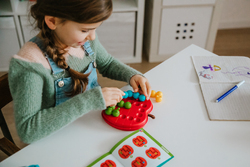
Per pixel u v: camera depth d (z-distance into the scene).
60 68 0.73
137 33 1.97
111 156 0.62
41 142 0.66
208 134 0.69
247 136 0.69
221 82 0.89
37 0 0.62
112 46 2.03
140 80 0.85
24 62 0.65
